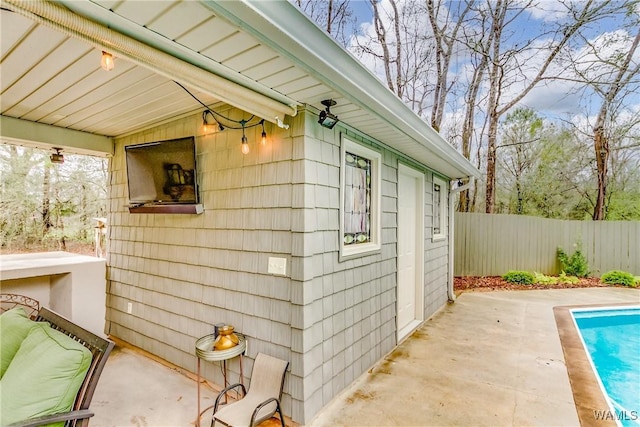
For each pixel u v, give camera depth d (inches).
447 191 239.1
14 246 312.5
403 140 127.6
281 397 90.6
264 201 96.3
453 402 99.7
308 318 89.4
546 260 330.3
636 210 453.1
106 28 48.5
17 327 79.3
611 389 131.9
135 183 129.3
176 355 121.4
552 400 101.1
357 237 121.0
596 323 211.9
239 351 90.4
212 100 101.3
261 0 47.0
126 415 92.9
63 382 60.9
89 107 108.3
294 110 86.3
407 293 170.1
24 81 86.8
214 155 109.8
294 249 89.6
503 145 466.3
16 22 58.7
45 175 331.0
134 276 139.9
